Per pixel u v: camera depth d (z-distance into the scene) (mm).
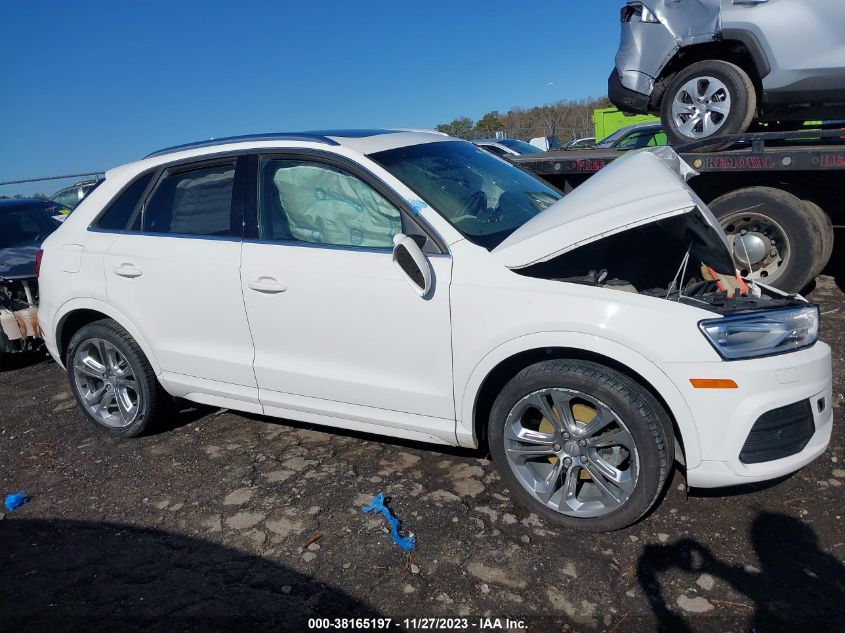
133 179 4168
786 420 2746
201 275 3756
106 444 4387
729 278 3447
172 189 3990
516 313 2945
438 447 3926
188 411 4781
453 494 3441
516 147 15523
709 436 2730
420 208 3242
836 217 5703
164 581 2959
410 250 2988
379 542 3096
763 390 2688
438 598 2719
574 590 2701
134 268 3990
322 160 3525
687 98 6125
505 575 2816
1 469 4188
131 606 2812
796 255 5348
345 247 3389
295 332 3527
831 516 3023
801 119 6121
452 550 3000
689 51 6176
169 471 3941
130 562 3121
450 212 3314
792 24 5527
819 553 2805
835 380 4305
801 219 5266
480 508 3303
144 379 4176
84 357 4395
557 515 3086
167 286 3885
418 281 3084
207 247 3760
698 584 2680
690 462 2799
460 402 3178
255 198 3672
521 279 2984
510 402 3072
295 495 3555
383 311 3250
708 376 2686
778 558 2791
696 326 2709
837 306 5746
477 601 2686
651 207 2783
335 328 3398
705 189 5812
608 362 2932
